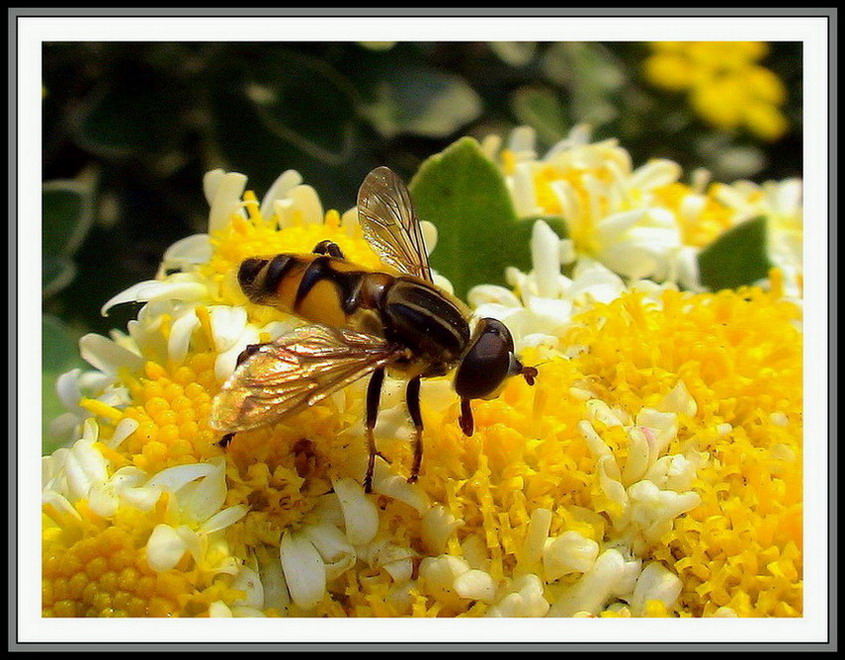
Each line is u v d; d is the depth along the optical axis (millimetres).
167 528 69
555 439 72
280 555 70
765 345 78
